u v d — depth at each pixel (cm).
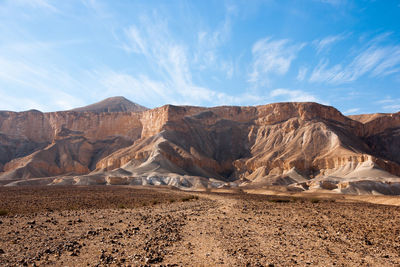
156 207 3631
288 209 3709
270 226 2292
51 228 1980
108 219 2458
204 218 2669
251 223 2427
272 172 19888
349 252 1552
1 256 1298
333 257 1447
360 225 2425
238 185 15800
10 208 3169
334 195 9838
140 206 3753
